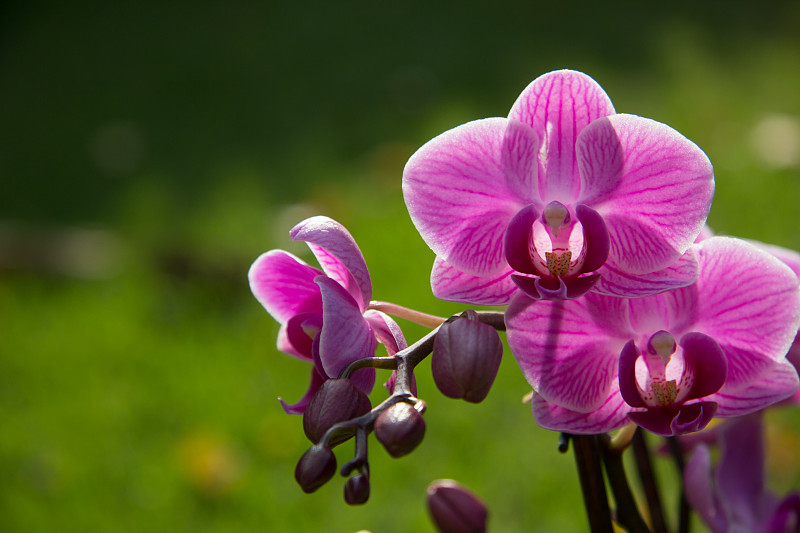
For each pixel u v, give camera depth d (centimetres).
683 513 85
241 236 197
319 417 76
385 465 119
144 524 113
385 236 177
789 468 111
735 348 79
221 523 112
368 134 253
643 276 79
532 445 121
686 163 78
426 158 79
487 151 79
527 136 79
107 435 132
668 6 337
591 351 79
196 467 120
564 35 316
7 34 392
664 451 87
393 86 289
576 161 80
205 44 352
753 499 86
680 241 78
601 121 78
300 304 83
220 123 281
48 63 354
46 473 125
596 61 286
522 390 130
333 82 301
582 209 78
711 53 286
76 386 147
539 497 111
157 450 127
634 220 79
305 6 380
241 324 161
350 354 78
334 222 80
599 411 79
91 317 169
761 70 265
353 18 357
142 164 259
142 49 354
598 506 80
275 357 147
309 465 75
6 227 227
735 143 212
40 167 268
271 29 358
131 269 187
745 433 86
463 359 76
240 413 132
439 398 130
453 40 322
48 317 173
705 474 83
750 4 333
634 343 78
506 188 80
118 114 299
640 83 263
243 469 121
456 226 80
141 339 158
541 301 79
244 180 233
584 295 79
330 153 244
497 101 262
